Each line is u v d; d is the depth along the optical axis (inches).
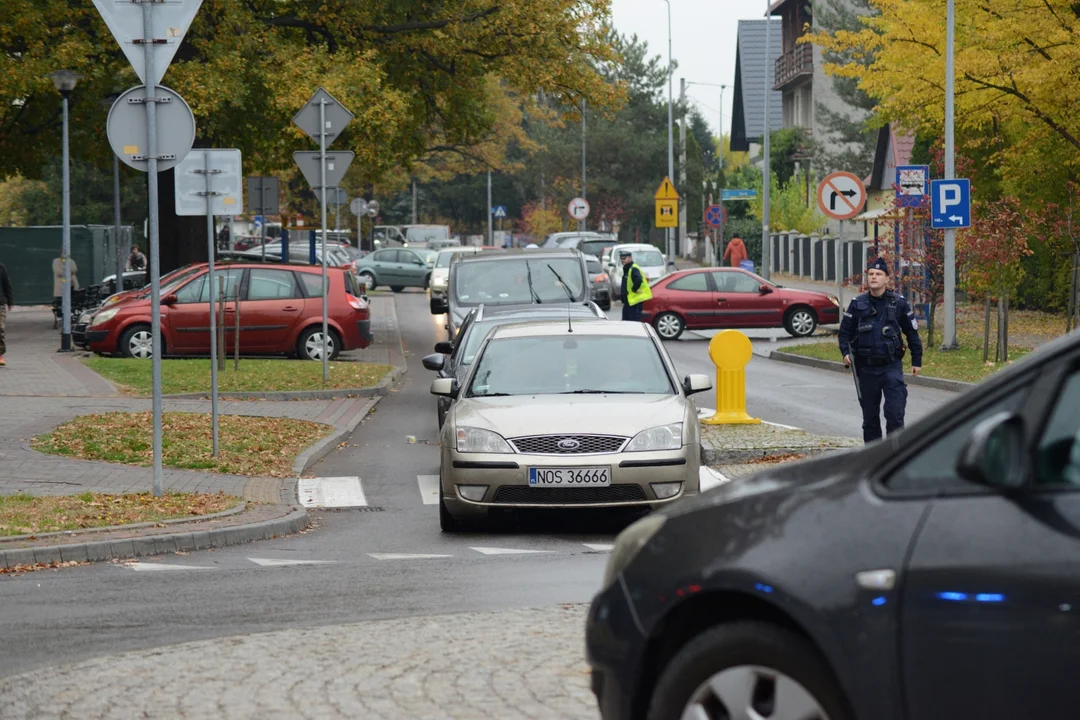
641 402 1098.1
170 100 1189.1
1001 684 364.5
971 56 2662.4
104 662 665.0
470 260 2138.3
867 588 380.2
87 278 4244.6
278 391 2057.1
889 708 377.1
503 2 3029.0
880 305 1354.6
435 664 644.7
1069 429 371.9
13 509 1118.4
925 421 395.2
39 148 3380.9
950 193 2413.9
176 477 1339.8
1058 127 2765.7
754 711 399.9
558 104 3280.0
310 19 3043.8
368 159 2812.5
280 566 961.5
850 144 6565.0
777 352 2778.1
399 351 2878.9
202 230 3218.5
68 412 1734.7
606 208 7790.4
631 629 421.4
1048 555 361.1
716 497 433.7
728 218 6815.9
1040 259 3538.4
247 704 584.4
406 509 1245.1
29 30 2795.3
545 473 1047.6
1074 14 2613.2
